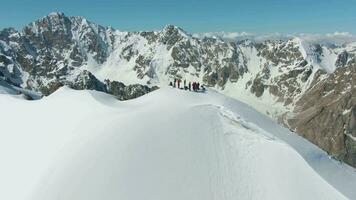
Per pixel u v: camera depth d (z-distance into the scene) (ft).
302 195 161.89
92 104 255.50
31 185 187.21
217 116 205.67
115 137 190.08
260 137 190.08
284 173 171.01
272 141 187.73
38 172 196.54
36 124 261.65
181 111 210.79
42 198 163.73
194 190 159.33
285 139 217.77
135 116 210.59
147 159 173.06
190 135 188.34
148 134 188.85
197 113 207.62
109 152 179.42
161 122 198.70
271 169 172.65
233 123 201.46
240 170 171.32
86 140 198.80
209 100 249.34
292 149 182.39
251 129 202.28
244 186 164.04
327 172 190.29
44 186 172.24
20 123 274.36
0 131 276.62
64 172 174.70
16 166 223.30
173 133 189.16
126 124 201.05
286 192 162.81
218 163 173.58
